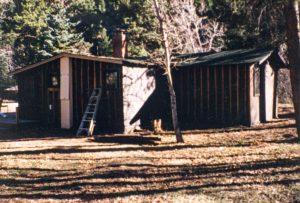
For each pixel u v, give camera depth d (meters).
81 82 22.59
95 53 45.06
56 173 11.85
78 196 9.41
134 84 22.02
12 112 30.88
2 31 47.50
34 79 24.47
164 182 10.37
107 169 12.18
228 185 9.74
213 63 22.62
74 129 22.67
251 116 22.05
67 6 48.31
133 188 9.91
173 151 15.17
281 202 8.33
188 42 34.19
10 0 51.69
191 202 8.52
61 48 39.69
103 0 46.78
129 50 36.38
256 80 22.81
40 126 23.88
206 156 13.86
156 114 23.72
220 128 21.72
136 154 14.74
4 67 53.06
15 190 10.08
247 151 14.44
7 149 16.41
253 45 27.53
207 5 35.06
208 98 23.25
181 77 24.08
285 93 35.56
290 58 15.54
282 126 21.14
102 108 21.95
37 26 40.41
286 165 11.63
